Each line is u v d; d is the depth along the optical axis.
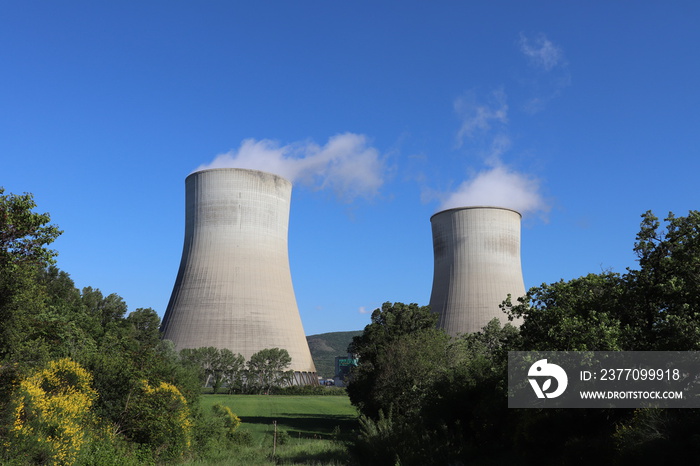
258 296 94.50
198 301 93.19
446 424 25.52
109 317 55.12
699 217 18.64
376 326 46.44
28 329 18.55
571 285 22.45
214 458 26.19
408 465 21.88
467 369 27.33
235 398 85.75
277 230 97.19
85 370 21.16
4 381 16.20
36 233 15.66
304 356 107.19
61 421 16.92
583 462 16.84
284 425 49.78
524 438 19.83
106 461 17.86
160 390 22.78
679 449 13.73
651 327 19.31
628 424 16.22
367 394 39.47
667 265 18.91
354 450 25.67
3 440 14.95
